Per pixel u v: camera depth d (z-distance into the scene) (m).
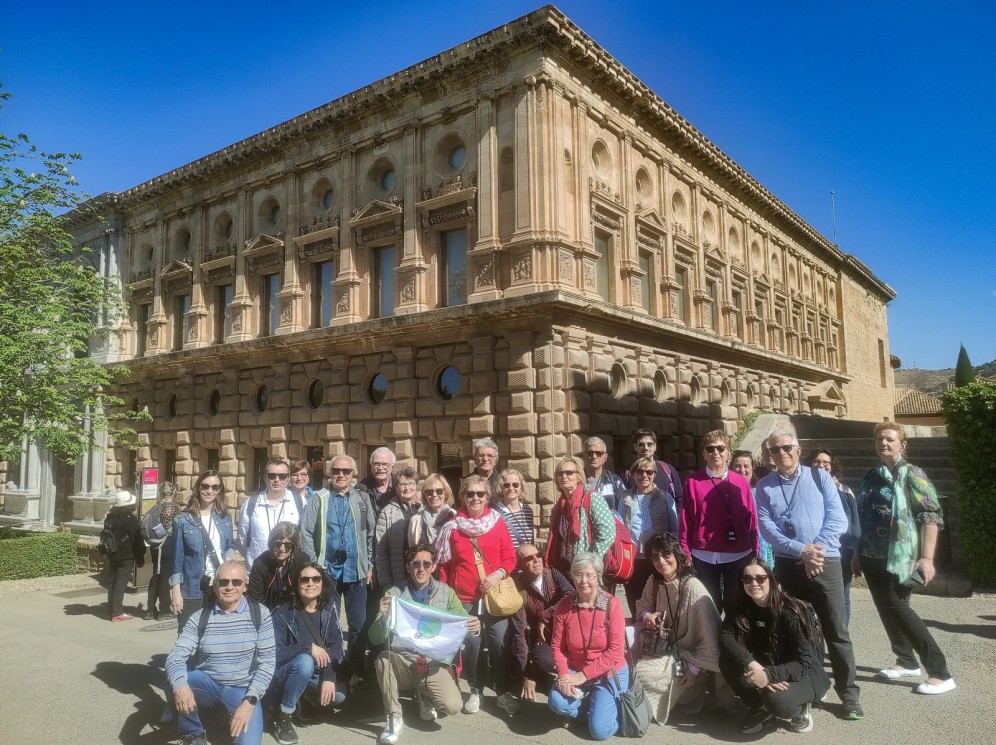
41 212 22.27
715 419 25.80
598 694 7.15
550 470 17.06
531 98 18.42
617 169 21.86
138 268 30.41
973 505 12.11
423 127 20.89
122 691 8.86
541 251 17.89
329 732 7.43
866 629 10.52
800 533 7.70
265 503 9.16
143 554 13.52
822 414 38.53
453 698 7.51
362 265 21.98
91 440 22.92
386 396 20.58
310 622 7.48
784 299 35.16
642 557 9.07
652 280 23.33
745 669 6.87
